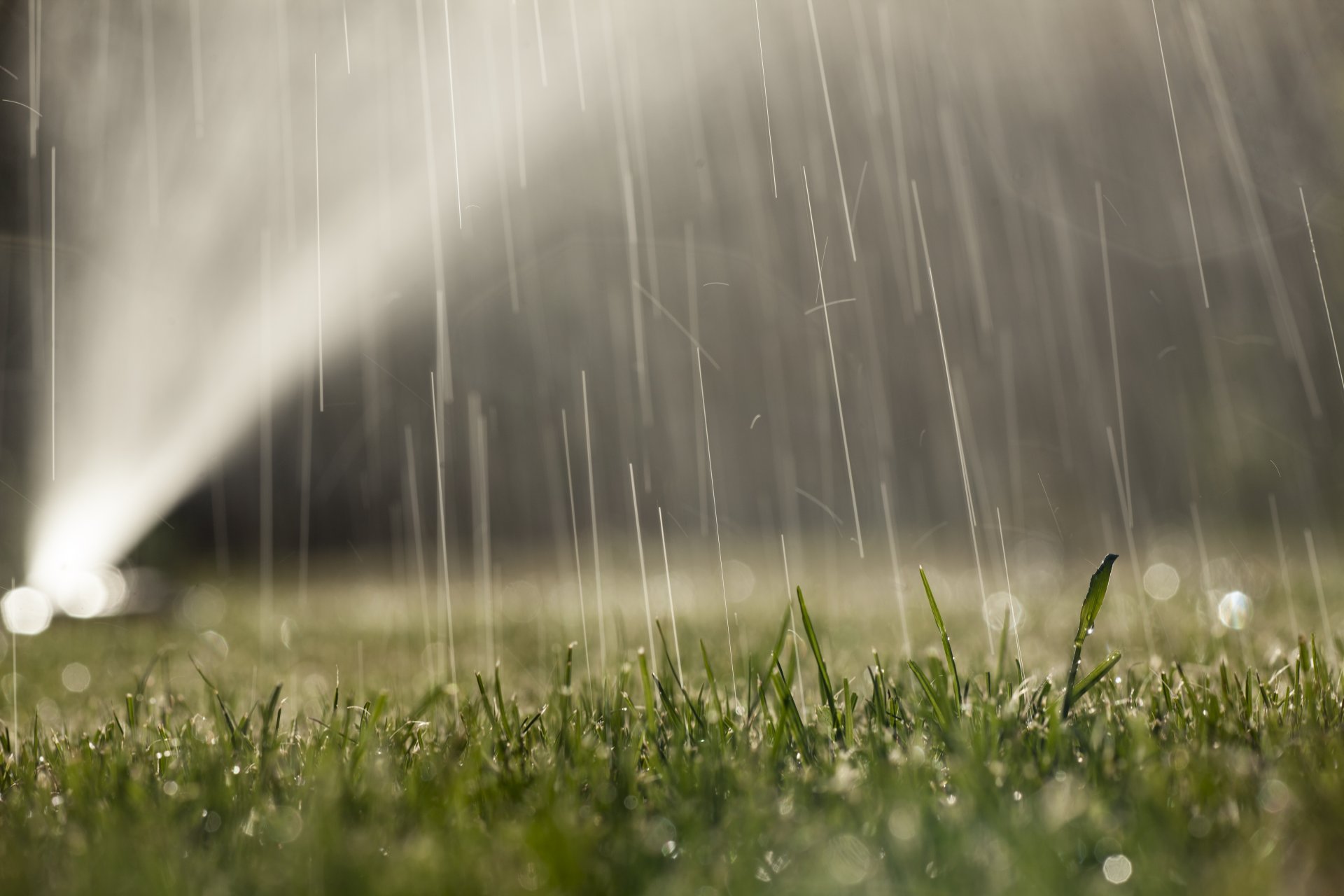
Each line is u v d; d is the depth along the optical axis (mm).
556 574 12648
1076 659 2027
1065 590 7277
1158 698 2244
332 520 14508
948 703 2016
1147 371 12336
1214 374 11766
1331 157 9859
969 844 1334
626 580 10805
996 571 10039
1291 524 11445
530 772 1795
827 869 1272
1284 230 10375
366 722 2145
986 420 14430
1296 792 1469
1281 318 11227
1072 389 13297
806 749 1884
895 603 6422
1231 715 2033
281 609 8180
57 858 1445
